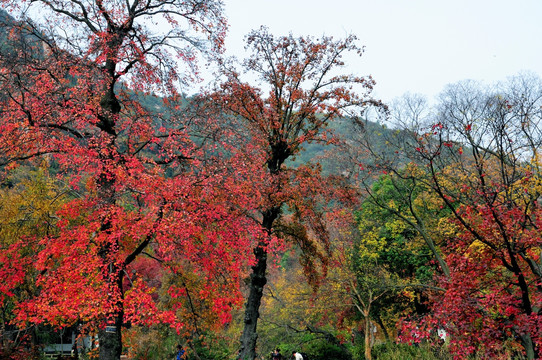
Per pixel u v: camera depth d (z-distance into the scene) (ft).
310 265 60.29
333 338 70.69
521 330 27.84
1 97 37.50
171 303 56.95
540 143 42.47
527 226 34.09
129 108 48.26
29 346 50.90
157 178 36.27
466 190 36.58
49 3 42.73
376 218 86.53
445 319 30.94
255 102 57.16
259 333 77.82
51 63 39.06
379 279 72.69
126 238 41.63
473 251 34.71
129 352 61.57
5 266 37.65
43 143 36.76
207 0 46.65
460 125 50.44
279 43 59.93
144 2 46.65
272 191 48.42
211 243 38.78
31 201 50.19
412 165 55.67
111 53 40.86
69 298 33.27
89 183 42.37
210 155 41.24
